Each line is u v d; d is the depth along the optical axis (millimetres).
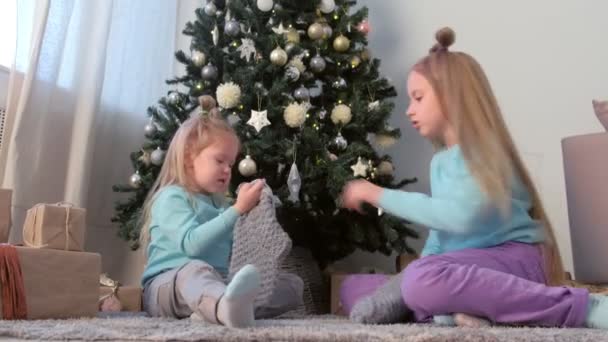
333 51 2195
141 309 1733
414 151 2641
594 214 1720
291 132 2023
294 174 1818
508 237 1323
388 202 1359
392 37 2768
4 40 2012
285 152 1924
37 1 1972
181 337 887
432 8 2723
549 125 2461
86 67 2137
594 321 1109
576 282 1750
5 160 1884
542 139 2461
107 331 941
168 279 1318
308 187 1930
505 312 1148
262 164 1959
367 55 2248
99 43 2139
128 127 2428
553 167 2426
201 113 1702
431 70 1451
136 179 1991
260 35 2076
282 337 901
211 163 1504
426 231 2521
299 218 2041
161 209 1438
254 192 1354
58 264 1263
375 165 2088
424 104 1443
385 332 949
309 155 1963
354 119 2086
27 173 1906
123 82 2404
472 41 2631
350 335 912
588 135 1753
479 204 1278
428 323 1267
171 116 2072
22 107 1869
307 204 2023
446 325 1175
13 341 897
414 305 1207
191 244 1346
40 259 1233
